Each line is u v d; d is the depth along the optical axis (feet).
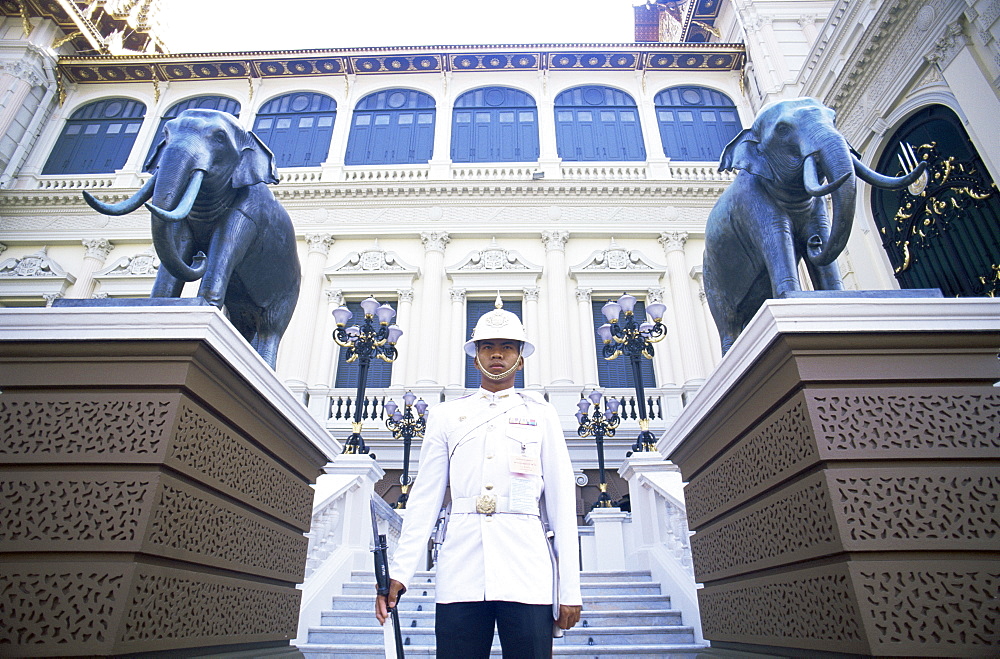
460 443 6.77
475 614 5.92
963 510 6.53
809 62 43.88
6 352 7.19
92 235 53.11
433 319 49.14
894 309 7.31
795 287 9.56
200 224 10.14
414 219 53.83
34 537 6.32
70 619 5.97
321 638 16.15
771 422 7.97
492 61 61.87
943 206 31.45
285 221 11.43
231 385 8.09
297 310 49.24
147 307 7.30
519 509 6.28
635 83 62.54
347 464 21.44
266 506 9.39
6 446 6.73
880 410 7.02
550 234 52.70
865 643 5.97
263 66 61.62
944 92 30.50
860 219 37.06
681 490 19.60
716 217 12.00
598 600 18.65
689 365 47.24
